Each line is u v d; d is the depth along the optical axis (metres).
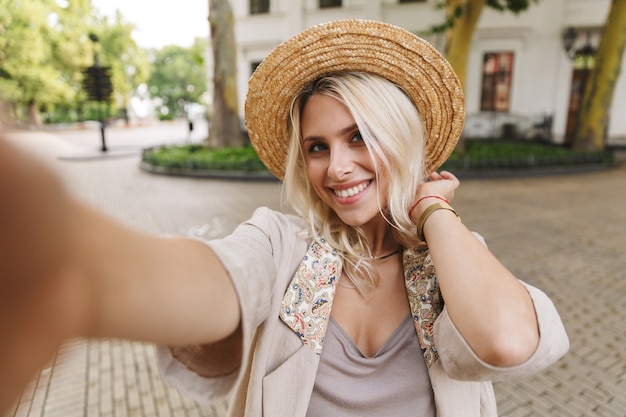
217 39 14.17
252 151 13.23
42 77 23.30
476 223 6.80
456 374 0.78
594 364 3.10
